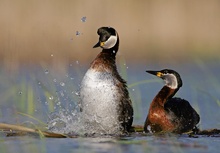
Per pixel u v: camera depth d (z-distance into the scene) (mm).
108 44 11555
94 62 11367
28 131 10680
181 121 11891
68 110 12844
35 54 23766
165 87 12406
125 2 26547
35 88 16875
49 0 24969
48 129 11625
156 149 9539
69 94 14797
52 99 13531
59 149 9461
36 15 24656
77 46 24422
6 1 24578
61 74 18672
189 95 17047
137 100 15758
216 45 27844
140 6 26812
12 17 24453
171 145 9914
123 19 26500
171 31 27453
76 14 25094
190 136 11102
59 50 24219
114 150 9406
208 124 12875
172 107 12070
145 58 26078
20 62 23125
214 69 23500
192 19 27875
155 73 12547
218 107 15148
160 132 11719
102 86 11141
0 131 10938
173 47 27281
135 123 13016
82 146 9727
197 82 19672
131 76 21047
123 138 10719
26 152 9258
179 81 12422
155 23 27203
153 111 11961
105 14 25688
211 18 28062
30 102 13719
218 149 9570
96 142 10164
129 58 26031
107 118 11227
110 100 11156
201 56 26906
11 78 19078
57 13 24891
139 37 26641
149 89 18297
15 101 15461
